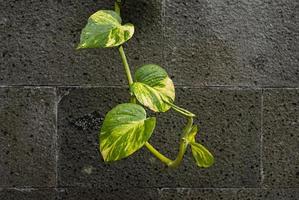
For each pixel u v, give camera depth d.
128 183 1.29
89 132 1.28
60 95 1.27
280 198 1.29
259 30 1.27
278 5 1.27
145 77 1.14
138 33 1.26
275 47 1.27
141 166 1.28
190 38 1.27
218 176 1.29
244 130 1.28
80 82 1.27
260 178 1.29
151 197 1.29
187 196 1.29
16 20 1.26
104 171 1.28
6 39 1.26
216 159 1.29
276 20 1.27
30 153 1.28
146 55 1.27
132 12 1.26
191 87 1.27
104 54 1.27
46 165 1.28
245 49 1.27
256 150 1.29
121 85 1.27
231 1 1.26
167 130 1.28
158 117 1.28
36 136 1.28
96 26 1.13
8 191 1.28
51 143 1.28
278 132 1.29
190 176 1.29
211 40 1.27
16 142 1.28
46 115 1.27
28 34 1.26
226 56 1.27
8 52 1.26
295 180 1.29
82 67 1.27
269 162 1.29
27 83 1.27
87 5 1.26
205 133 1.28
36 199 1.29
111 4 1.26
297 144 1.29
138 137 1.08
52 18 1.26
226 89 1.28
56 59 1.27
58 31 1.26
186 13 1.26
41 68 1.27
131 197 1.29
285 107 1.28
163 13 1.26
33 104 1.27
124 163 1.28
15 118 1.27
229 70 1.27
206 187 1.29
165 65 1.27
